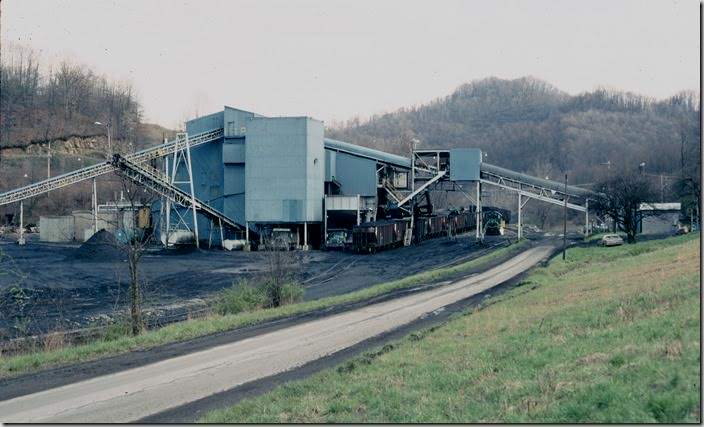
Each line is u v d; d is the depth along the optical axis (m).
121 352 24.33
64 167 129.25
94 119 153.38
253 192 83.25
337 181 89.38
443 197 148.25
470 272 54.88
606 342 17.17
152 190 75.94
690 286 22.58
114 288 49.16
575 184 156.88
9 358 23.27
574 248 71.44
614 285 30.59
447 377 17.05
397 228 82.19
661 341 15.55
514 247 75.88
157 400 17.61
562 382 14.02
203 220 90.00
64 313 38.88
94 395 18.12
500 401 13.93
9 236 103.56
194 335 27.66
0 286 48.25
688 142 134.75
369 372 19.20
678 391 11.73
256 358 23.08
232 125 88.19
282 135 82.56
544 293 34.22
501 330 23.61
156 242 83.69
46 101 154.00
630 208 72.50
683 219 90.62
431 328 27.25
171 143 83.69
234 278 55.59
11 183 118.06
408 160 88.44
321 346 25.20
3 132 133.25
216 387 19.05
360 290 46.66
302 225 85.88
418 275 52.06
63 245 88.69
